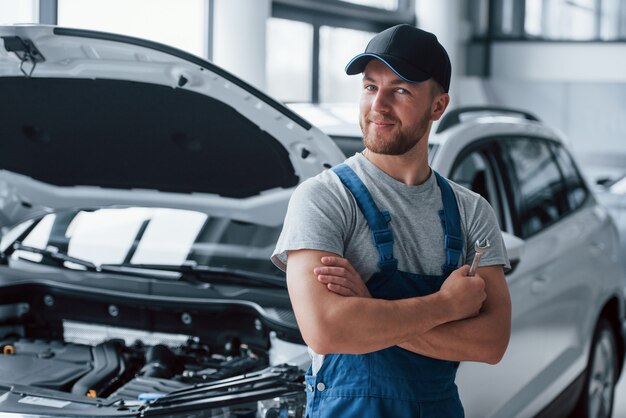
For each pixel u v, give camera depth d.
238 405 2.25
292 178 2.76
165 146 2.84
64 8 5.37
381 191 1.89
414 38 1.83
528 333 3.29
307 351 2.66
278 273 3.03
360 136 3.43
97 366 2.72
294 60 8.22
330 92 8.83
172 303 2.92
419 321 1.79
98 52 2.52
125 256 3.16
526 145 3.77
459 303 1.83
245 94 2.47
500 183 3.45
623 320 4.34
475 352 1.89
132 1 5.89
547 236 3.62
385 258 1.85
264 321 2.77
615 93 9.77
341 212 1.85
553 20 10.06
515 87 10.33
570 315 3.69
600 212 4.23
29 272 3.16
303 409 2.29
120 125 2.81
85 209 3.20
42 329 3.17
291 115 2.47
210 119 2.63
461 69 10.45
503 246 2.04
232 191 2.95
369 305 1.76
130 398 2.48
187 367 2.83
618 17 9.71
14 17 5.02
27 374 2.59
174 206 3.04
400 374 1.85
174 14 6.27
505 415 3.10
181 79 2.51
